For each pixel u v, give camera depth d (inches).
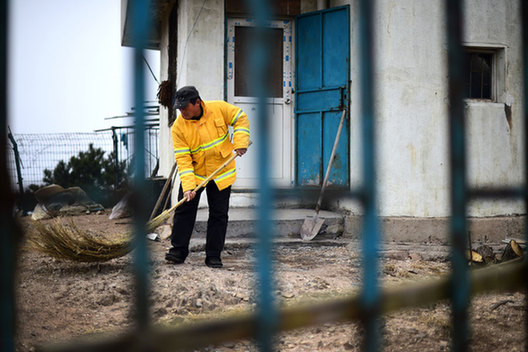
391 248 268.8
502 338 134.4
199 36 331.3
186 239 220.7
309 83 339.3
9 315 37.9
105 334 132.3
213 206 219.3
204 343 44.6
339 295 173.5
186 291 170.1
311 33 338.3
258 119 50.3
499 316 154.6
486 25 299.9
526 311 61.3
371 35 51.3
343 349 126.6
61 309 158.4
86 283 185.2
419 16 293.9
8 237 38.0
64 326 143.0
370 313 51.1
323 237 297.1
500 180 301.0
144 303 45.0
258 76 49.6
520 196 64.4
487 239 292.4
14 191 38.4
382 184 292.2
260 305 47.9
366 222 52.2
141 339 42.1
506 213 299.6
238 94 343.9
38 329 137.8
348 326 142.9
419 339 132.5
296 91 344.2
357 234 297.4
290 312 48.2
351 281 200.8
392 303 52.1
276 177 345.1
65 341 127.6
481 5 299.6
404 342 130.4
